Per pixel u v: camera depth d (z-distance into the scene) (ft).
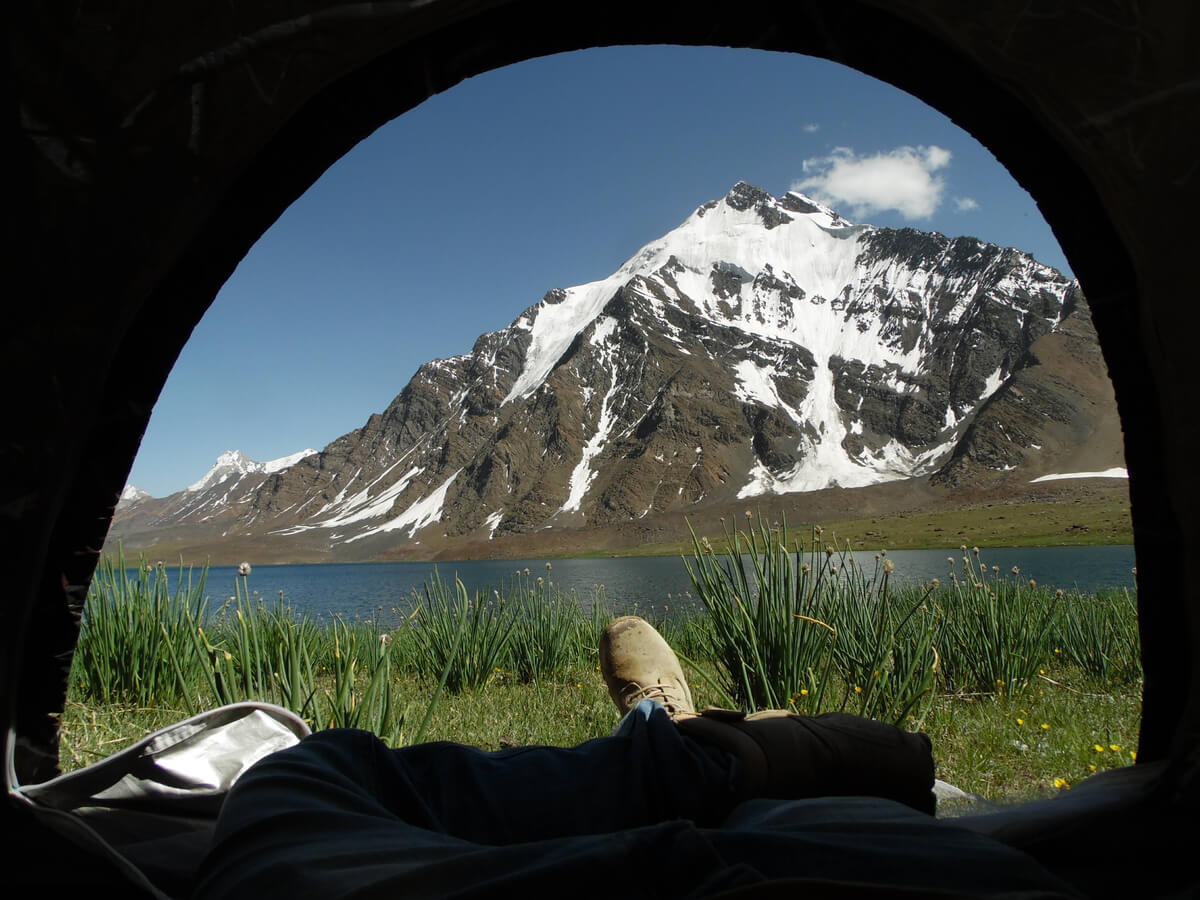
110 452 2.85
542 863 1.87
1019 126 2.99
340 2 2.57
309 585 151.84
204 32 2.57
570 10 2.91
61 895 2.82
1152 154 2.65
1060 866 2.91
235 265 2.97
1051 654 17.19
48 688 2.97
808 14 2.97
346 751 2.58
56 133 2.54
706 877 1.84
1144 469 2.89
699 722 2.90
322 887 1.77
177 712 10.66
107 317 2.59
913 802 3.02
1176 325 2.65
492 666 16.93
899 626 9.89
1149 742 3.07
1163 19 2.64
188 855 3.08
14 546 2.60
